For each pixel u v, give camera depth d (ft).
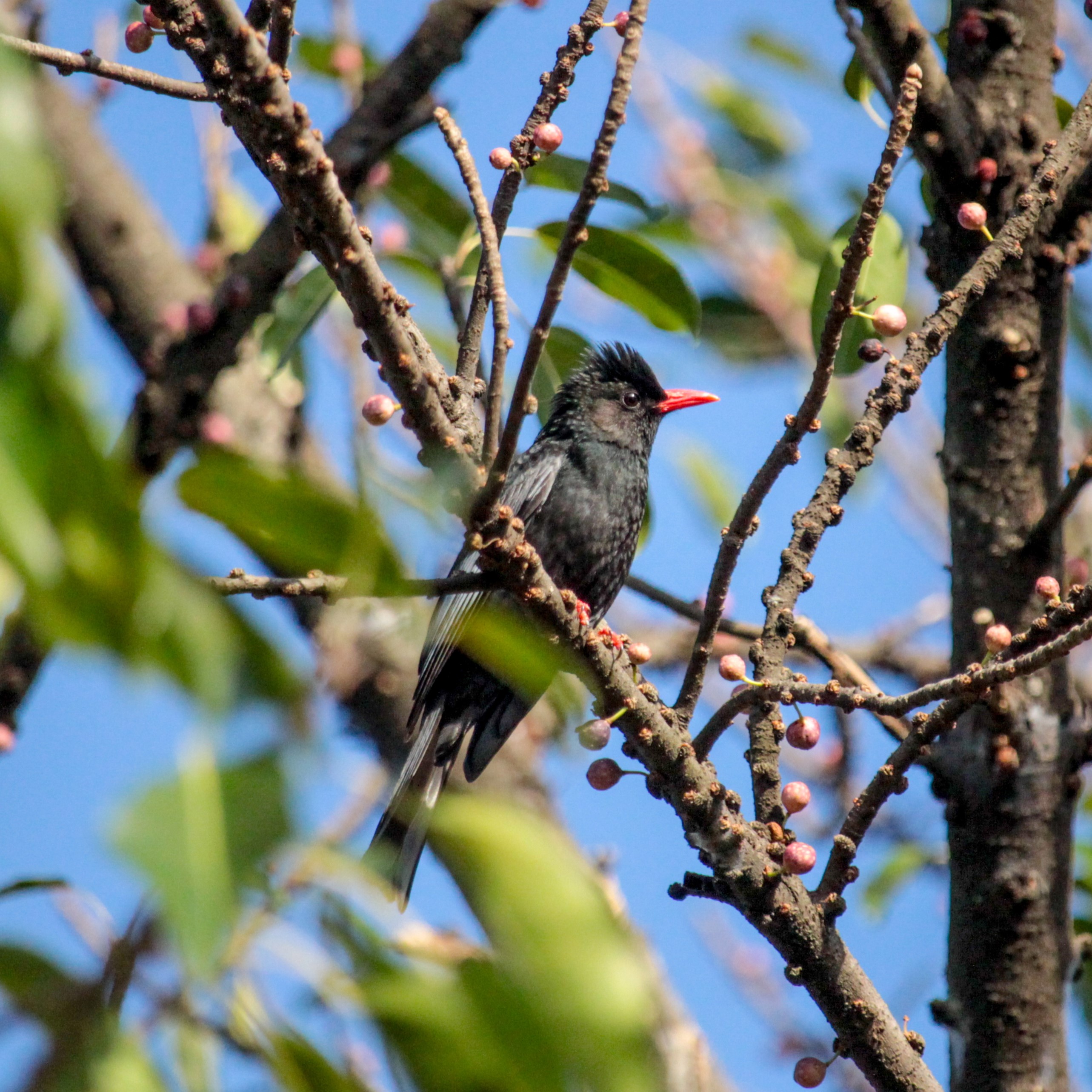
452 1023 11.42
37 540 8.96
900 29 28.55
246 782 10.27
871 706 21.97
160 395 33.63
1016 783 27.27
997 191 29.27
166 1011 11.64
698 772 24.00
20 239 8.50
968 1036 27.02
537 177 34.71
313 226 20.71
